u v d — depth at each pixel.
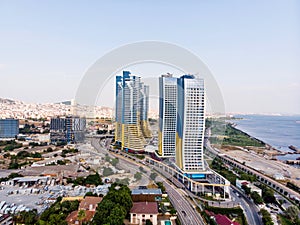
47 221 30.61
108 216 26.84
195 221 33.44
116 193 31.75
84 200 36.50
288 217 38.62
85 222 30.03
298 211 38.94
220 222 32.69
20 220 34.12
